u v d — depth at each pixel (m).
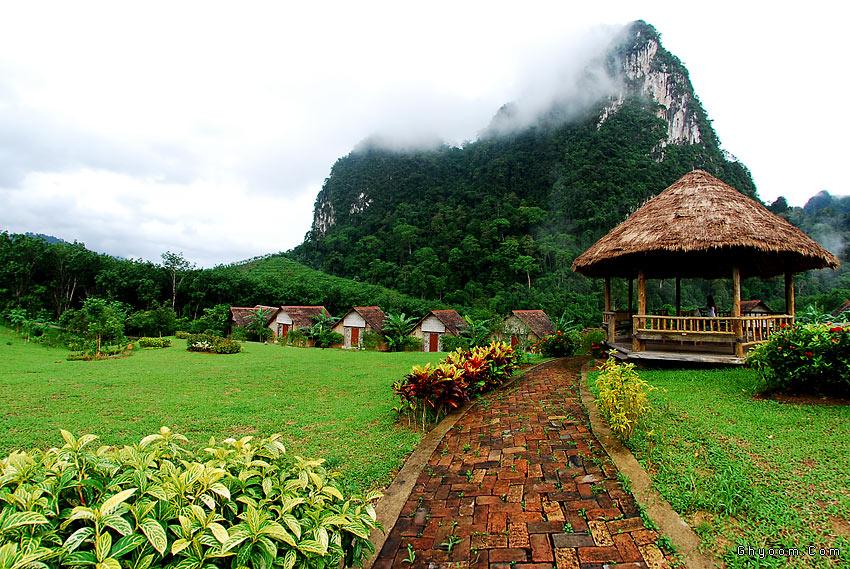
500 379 8.51
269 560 1.84
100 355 15.84
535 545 3.00
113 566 1.53
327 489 2.45
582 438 5.00
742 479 3.52
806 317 16.22
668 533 2.99
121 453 2.30
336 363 13.41
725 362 7.97
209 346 18.16
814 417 5.04
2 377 10.50
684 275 12.88
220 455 2.50
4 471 1.98
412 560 2.93
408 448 5.08
